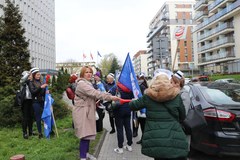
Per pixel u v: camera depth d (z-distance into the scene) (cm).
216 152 549
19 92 835
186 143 394
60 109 1207
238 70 5072
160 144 383
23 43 1794
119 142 698
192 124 603
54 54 7619
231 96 610
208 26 6216
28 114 850
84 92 562
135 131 873
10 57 1733
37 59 6019
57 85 2697
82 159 578
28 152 678
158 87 394
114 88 718
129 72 678
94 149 700
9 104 1017
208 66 6556
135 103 419
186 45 9481
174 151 380
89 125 568
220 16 5553
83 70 580
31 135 870
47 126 829
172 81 532
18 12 1825
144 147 396
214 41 6119
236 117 541
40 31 6316
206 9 6662
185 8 10094
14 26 1764
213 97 612
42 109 833
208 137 559
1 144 762
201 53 6794
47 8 6975
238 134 535
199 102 619
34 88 806
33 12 5838
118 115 693
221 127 546
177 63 9362
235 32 5272
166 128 390
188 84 746
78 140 776
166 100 397
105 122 1227
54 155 618
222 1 5491
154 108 400
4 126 1007
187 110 649
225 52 5509
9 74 1714
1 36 1738
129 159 647
